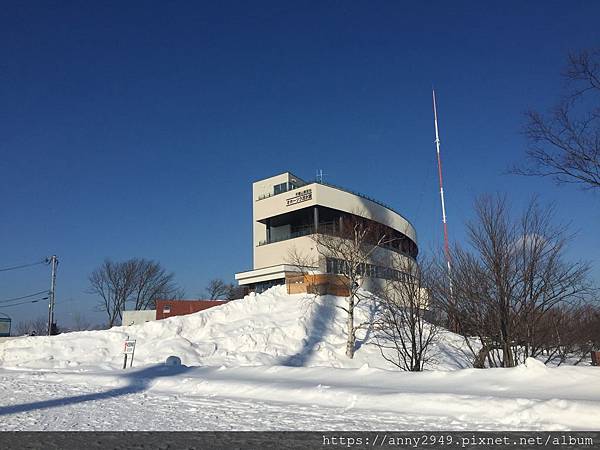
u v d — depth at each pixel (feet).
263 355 96.17
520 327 59.36
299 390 46.65
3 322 197.47
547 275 59.52
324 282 122.42
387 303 93.71
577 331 62.59
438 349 88.28
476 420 33.68
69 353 103.30
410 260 83.97
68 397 50.21
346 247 119.75
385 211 180.86
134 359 95.96
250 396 48.93
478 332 61.87
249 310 120.16
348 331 98.53
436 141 108.37
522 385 41.14
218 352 99.09
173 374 66.03
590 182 41.29
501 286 59.57
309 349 98.89
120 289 239.09
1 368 90.68
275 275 149.69
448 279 67.05
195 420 35.99
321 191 161.48
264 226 181.78
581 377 40.91
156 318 144.46
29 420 36.22
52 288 175.73
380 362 92.73
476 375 45.57
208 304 147.13
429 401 38.40
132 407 43.01
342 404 41.93
